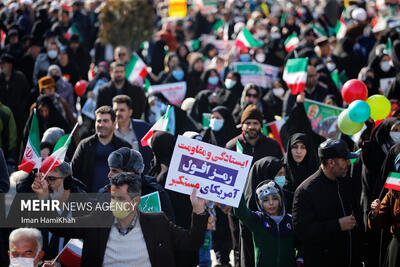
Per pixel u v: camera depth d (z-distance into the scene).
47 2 58.44
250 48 37.12
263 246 14.76
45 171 14.04
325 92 26.70
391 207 14.48
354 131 17.08
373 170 17.39
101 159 18.23
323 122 23.12
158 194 14.90
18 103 30.23
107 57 41.91
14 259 12.37
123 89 26.28
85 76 40.03
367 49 33.78
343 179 14.97
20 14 49.72
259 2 56.72
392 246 14.47
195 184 12.76
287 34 42.50
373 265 16.14
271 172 16.42
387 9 45.00
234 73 29.25
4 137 24.64
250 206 16.27
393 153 15.34
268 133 24.02
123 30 41.66
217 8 54.00
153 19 42.62
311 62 30.02
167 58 38.00
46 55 35.44
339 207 14.62
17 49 39.00
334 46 37.94
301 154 16.53
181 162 12.72
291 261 14.81
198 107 27.53
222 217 19.73
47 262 13.38
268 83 30.83
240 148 16.98
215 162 12.80
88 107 27.05
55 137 18.67
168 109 18.06
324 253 14.61
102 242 12.52
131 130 20.77
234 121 23.06
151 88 28.47
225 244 19.89
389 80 28.67
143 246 12.55
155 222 12.73
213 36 46.53
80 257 13.34
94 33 46.31
